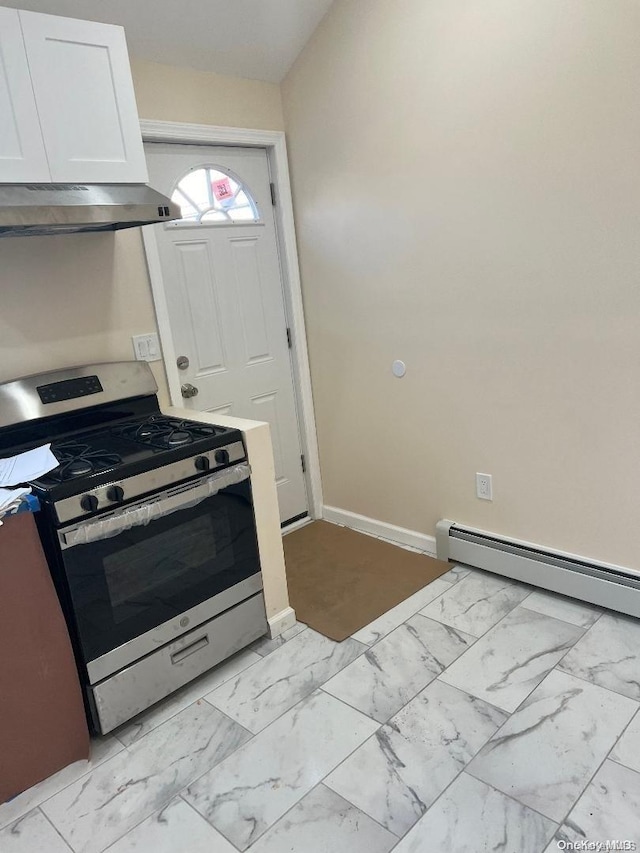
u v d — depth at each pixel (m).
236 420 2.26
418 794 1.57
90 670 1.77
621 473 2.13
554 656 2.05
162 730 1.89
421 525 2.93
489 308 2.35
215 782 1.68
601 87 1.88
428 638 2.22
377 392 2.91
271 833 1.51
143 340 2.48
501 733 1.74
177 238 2.66
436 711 1.85
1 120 1.71
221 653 2.13
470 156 2.25
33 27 1.74
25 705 1.66
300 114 2.82
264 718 1.90
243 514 2.14
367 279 2.78
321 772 1.67
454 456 2.66
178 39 2.36
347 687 2.01
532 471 2.39
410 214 2.51
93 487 1.72
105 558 1.76
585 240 2.03
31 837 1.56
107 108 1.92
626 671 1.94
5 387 2.07
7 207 1.64
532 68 2.01
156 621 1.92
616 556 2.22
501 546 2.53
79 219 1.78
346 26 2.50
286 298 3.12
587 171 1.97
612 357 2.06
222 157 2.77
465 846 1.42
